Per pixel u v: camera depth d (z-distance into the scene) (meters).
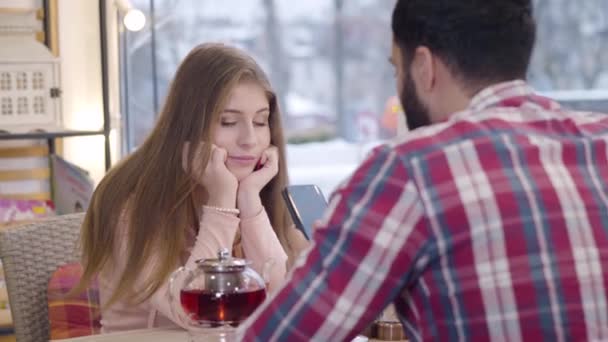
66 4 4.05
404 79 1.45
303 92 4.70
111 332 2.21
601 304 1.30
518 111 1.40
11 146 4.01
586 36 4.74
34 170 4.03
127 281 2.20
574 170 1.36
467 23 1.38
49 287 2.50
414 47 1.42
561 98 4.75
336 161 4.77
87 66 4.11
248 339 1.40
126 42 4.33
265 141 2.39
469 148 1.33
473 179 1.32
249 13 4.59
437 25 1.39
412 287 1.36
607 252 1.32
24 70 3.75
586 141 1.38
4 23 3.82
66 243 2.61
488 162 1.33
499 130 1.36
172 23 4.45
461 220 1.30
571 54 4.74
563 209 1.32
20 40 3.81
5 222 3.78
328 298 1.34
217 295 1.87
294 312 1.36
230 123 2.31
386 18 4.73
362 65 4.74
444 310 1.33
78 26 4.08
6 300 3.65
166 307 2.15
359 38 4.73
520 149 1.34
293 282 1.37
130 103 4.38
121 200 2.28
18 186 4.02
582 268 1.30
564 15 4.72
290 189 2.14
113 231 2.27
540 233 1.30
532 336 1.29
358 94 4.76
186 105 2.28
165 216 2.24
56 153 4.07
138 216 2.24
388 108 4.77
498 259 1.30
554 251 1.30
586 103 4.77
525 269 1.29
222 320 1.88
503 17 1.39
